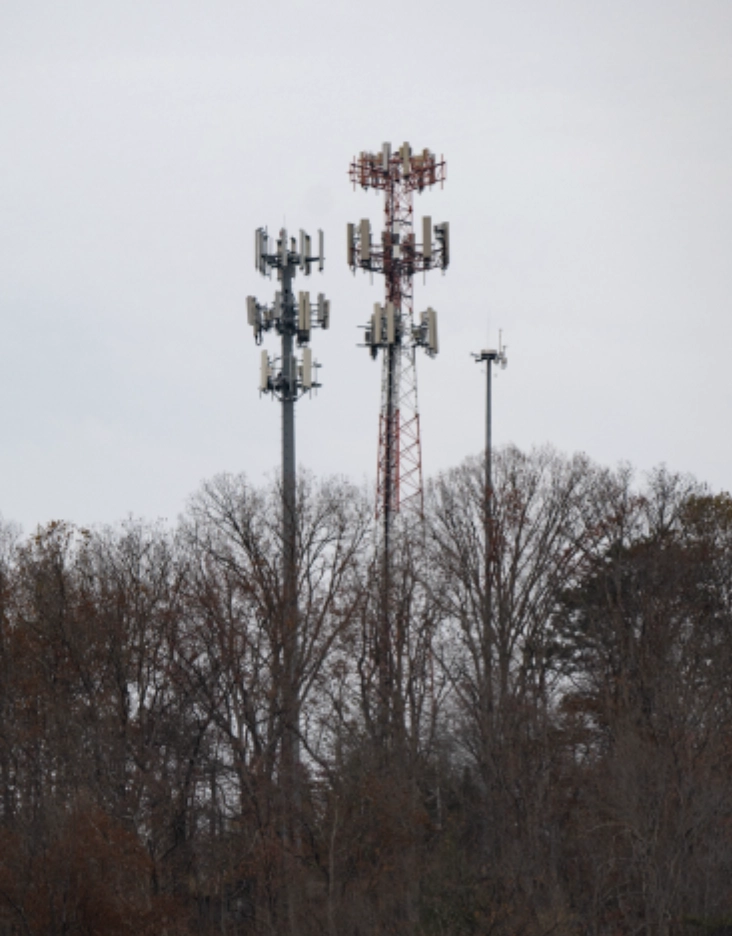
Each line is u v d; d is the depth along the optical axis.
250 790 190.88
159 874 181.38
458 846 199.50
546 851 191.88
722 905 180.50
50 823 172.75
